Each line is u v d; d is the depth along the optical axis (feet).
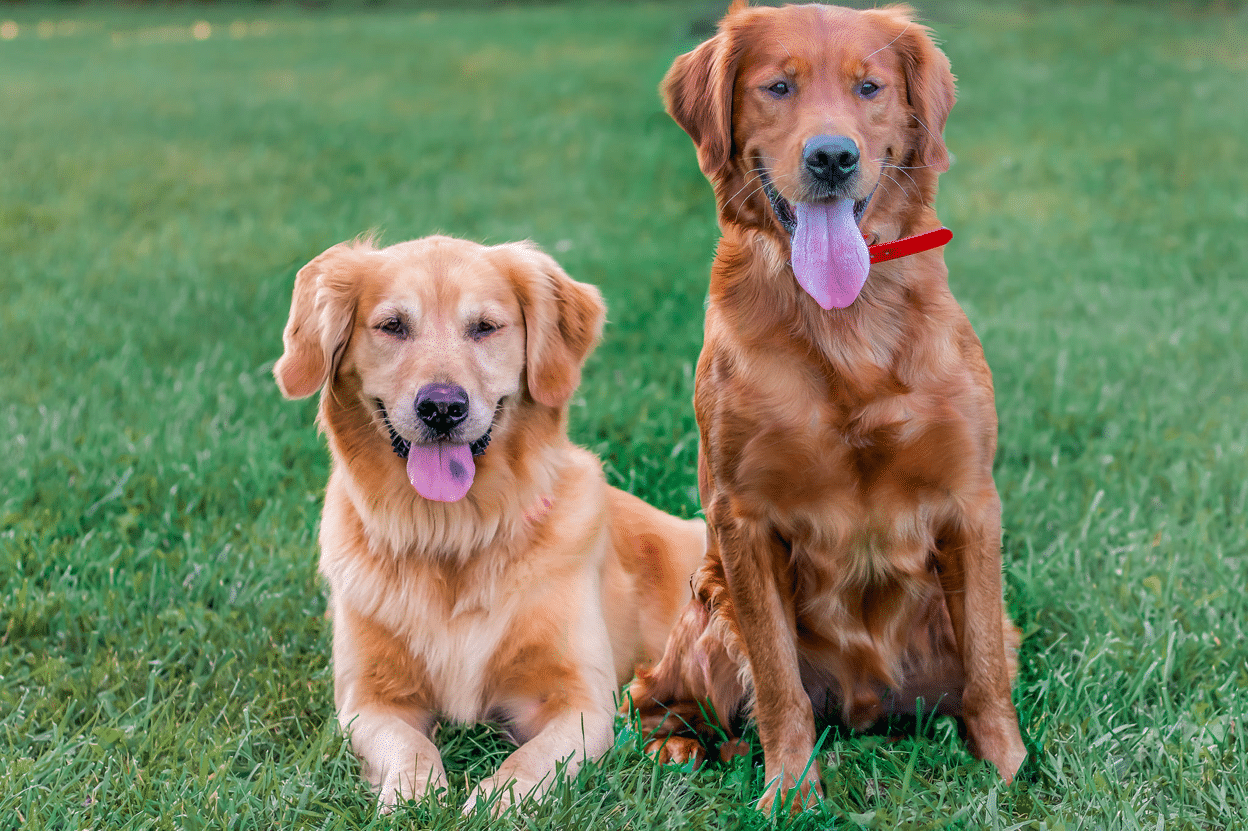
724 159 10.55
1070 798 9.39
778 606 10.22
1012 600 12.82
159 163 40.52
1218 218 30.83
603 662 11.35
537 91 57.00
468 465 10.79
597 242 30.63
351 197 36.06
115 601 12.81
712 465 10.36
